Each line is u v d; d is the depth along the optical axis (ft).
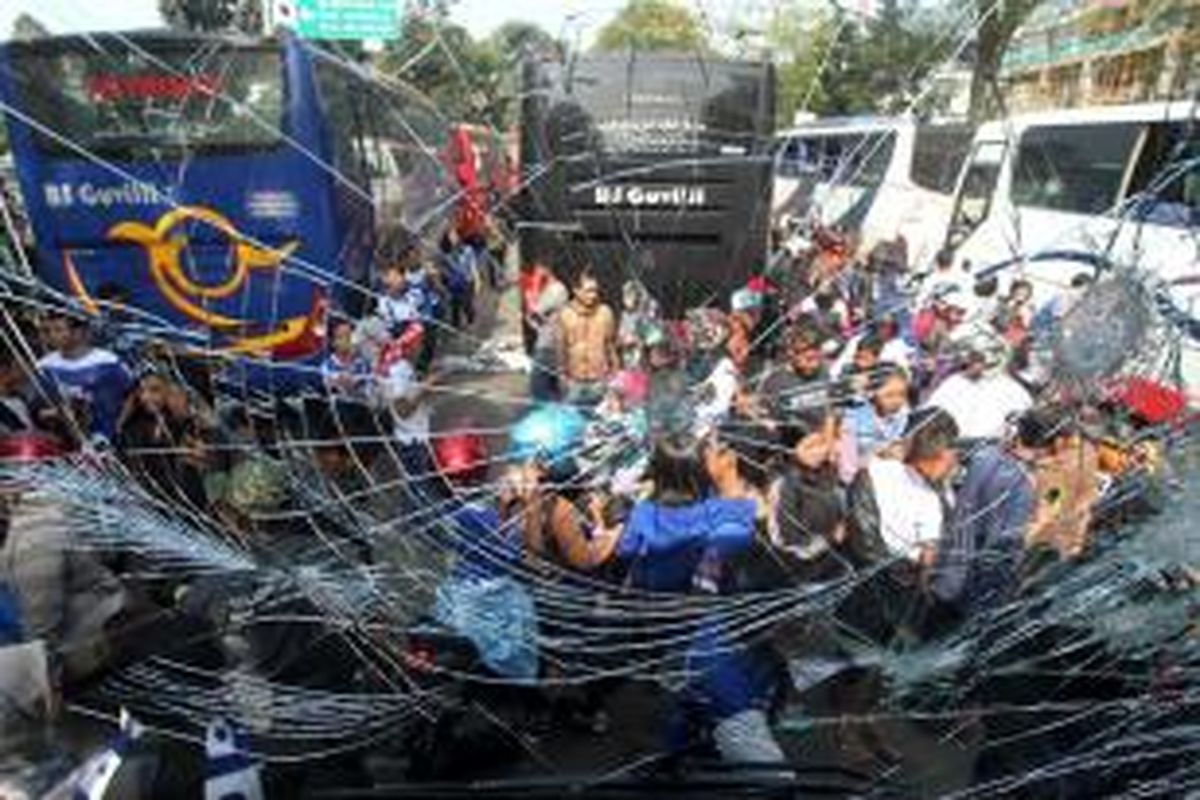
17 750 7.91
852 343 11.57
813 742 8.11
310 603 8.11
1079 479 8.70
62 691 8.10
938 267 14.21
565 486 8.87
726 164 20.51
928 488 9.53
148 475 9.64
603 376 10.86
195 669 7.99
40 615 8.41
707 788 7.41
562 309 11.91
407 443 9.21
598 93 20.03
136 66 20.58
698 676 8.09
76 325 12.82
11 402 12.44
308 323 12.22
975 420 10.17
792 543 8.93
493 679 8.00
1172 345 9.21
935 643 8.47
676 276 17.75
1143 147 21.16
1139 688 7.67
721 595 8.54
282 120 21.17
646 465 9.09
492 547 8.56
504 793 7.38
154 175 20.86
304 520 8.63
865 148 17.99
